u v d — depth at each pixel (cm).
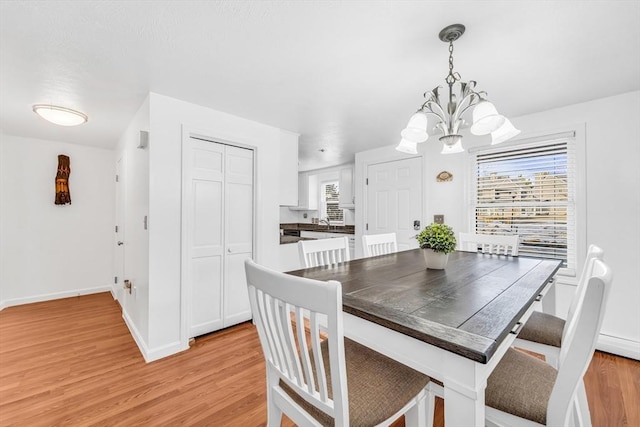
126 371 200
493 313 94
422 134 153
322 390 83
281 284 84
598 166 236
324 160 489
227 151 272
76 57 170
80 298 380
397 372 108
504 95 228
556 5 128
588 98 234
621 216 227
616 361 215
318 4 128
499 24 141
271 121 289
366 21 139
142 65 180
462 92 150
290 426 153
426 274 152
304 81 203
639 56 171
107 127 308
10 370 202
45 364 210
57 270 377
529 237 282
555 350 141
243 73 191
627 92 223
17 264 350
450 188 332
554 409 83
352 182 498
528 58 173
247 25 142
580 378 78
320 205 584
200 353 227
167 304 225
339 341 73
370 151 413
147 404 165
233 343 244
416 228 362
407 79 200
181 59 174
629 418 152
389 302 106
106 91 216
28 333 267
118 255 362
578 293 123
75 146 388
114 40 154
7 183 342
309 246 184
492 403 94
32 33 146
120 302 347
